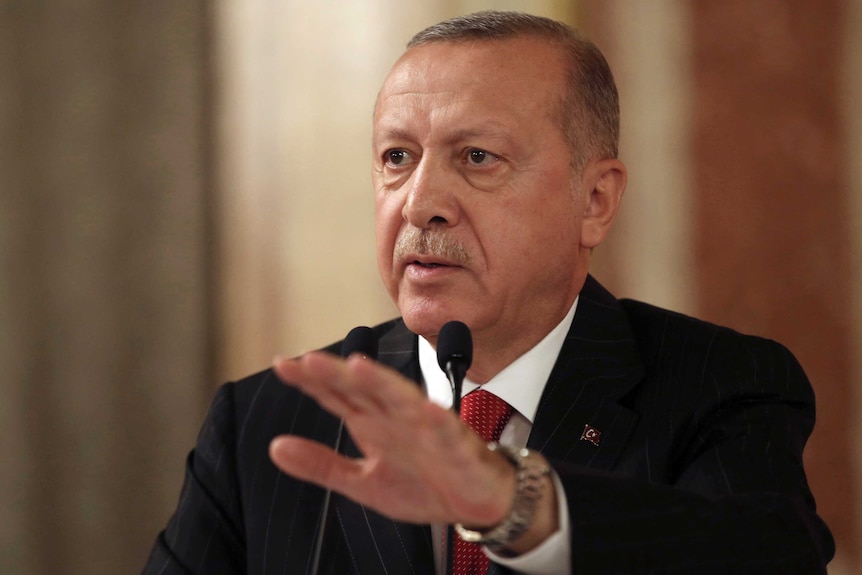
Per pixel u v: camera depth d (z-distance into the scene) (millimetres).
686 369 5992
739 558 4234
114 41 13180
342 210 12898
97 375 12938
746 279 12469
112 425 12938
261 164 13156
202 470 6398
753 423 5578
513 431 5945
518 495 3916
